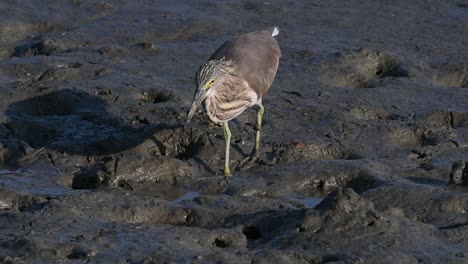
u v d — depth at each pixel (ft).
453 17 67.36
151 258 33.32
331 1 70.54
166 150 47.37
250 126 49.06
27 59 57.93
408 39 63.26
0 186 40.65
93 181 43.68
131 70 57.00
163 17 66.23
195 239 35.37
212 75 42.88
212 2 69.51
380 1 70.54
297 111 50.90
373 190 40.73
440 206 38.99
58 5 67.62
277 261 33.12
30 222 36.40
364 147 47.34
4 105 51.34
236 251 34.06
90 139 47.55
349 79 56.70
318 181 43.68
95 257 33.53
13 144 46.75
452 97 53.72
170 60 58.95
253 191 42.47
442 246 34.40
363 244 34.22
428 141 48.47
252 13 67.82
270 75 47.01
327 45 61.67
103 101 52.08
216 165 45.52
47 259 33.27
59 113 52.13
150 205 38.83
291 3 69.77
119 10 67.62
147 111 50.57
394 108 52.19
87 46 61.67
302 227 35.42
